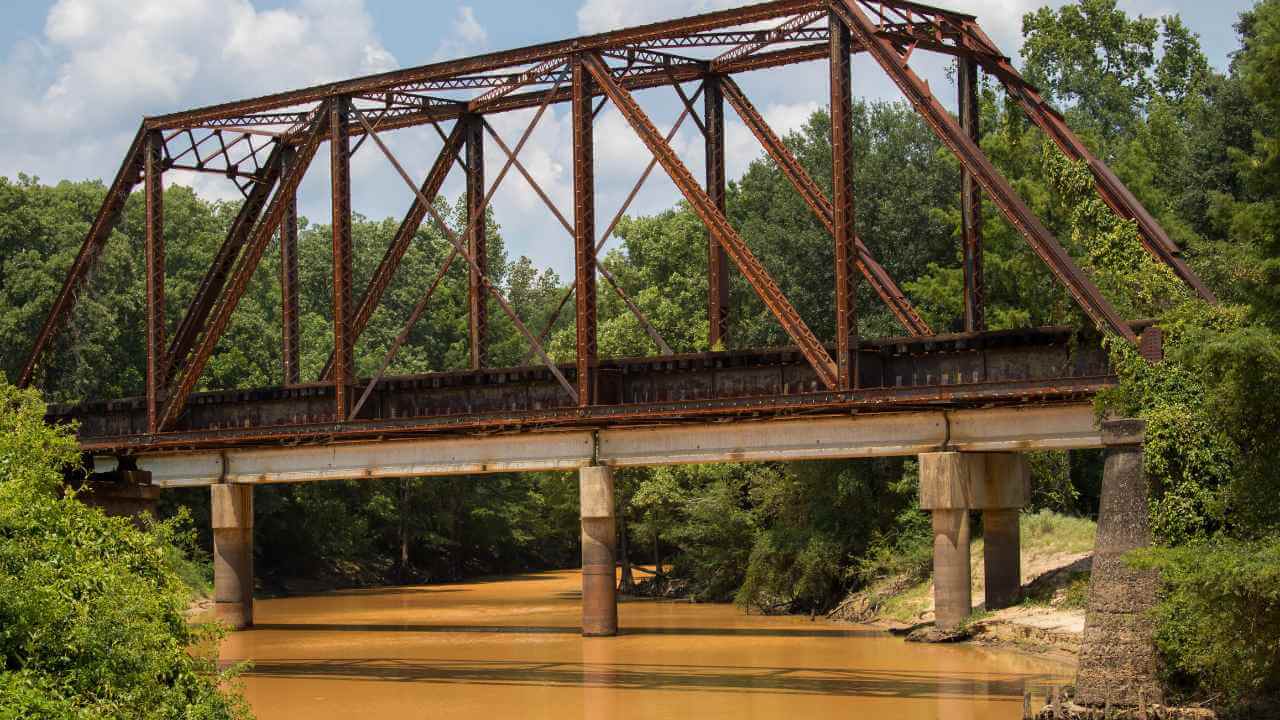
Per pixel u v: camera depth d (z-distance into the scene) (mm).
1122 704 27016
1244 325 29156
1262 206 30297
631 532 83688
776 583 55812
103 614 19531
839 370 36375
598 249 40969
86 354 72688
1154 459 28016
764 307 81500
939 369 37438
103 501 35062
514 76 43094
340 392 45188
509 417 42219
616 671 36938
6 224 72688
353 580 90312
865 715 29047
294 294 51562
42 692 18250
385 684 35812
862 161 75812
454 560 99938
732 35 38969
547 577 96250
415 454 46625
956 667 35656
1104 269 35000
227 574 51625
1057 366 35719
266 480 50156
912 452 39219
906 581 50719
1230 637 25188
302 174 46219
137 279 80000
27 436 22703
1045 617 39062
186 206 91688
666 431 42375
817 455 40094
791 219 78375
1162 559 25984
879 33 35375
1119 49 84688
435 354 109375
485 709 31328
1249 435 27484
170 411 48406
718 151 45125
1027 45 84312
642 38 39500
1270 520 27141
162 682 20531
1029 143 61719
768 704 30859
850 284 36219
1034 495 55375
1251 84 30781
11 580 18844
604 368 41688
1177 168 66250
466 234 49000
